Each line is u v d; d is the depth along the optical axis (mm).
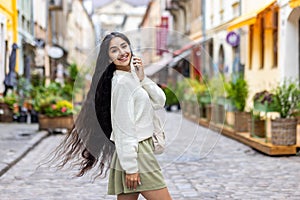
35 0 24219
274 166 8820
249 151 10742
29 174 8109
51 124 14938
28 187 7137
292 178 7684
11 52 17359
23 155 10094
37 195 6613
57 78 27438
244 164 9047
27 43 20656
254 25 17828
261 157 9906
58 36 37594
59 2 32531
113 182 3639
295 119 10023
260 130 11562
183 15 36312
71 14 48844
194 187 7078
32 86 18781
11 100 18281
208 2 25859
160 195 3527
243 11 17266
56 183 7383
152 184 3506
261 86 16969
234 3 18859
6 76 17062
